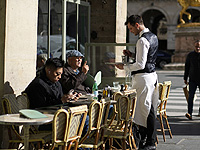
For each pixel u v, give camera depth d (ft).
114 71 40.50
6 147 23.41
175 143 30.68
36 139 20.95
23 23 25.25
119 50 41.01
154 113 27.09
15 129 22.07
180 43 119.03
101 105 21.48
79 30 45.03
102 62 41.04
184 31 117.80
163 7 197.67
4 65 23.20
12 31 23.93
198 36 116.78
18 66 24.76
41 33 37.55
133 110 25.43
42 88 23.34
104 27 47.85
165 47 226.79
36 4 26.86
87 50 41.55
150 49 26.43
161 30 226.58
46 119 18.92
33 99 23.38
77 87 29.66
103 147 23.34
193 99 40.91
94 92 28.32
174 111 46.01
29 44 26.11
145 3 197.98
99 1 47.67
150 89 26.73
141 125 26.84
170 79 89.25
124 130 24.27
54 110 21.80
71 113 18.72
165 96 31.89
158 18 218.59
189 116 40.50
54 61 23.67
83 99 25.80
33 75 26.84
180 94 62.39
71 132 19.31
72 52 29.73
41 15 37.45
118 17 48.24
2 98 21.45
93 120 21.06
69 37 42.68
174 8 197.06
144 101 26.63
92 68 41.27
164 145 30.04
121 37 49.98
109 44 40.98
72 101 24.68
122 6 49.70
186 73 41.50
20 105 22.79
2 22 23.24
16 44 24.44
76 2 43.62
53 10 39.47
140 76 26.73
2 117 19.42
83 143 22.07
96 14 47.88
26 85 25.90
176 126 37.32
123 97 24.04
